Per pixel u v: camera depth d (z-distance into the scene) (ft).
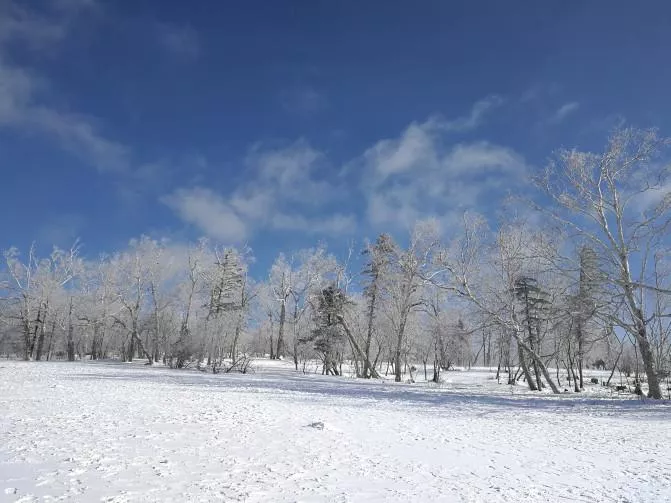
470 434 46.73
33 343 177.27
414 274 130.41
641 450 40.75
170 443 35.68
